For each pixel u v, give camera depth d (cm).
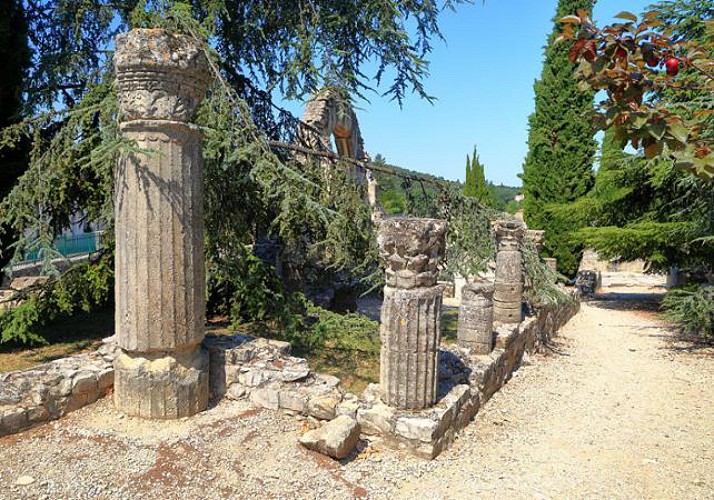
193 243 520
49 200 734
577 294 1496
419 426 482
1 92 775
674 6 1169
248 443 477
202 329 534
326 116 1347
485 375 678
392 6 841
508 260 942
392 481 445
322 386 554
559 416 659
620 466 518
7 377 487
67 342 805
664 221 1515
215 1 803
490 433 582
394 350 507
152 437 474
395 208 1655
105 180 711
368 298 1518
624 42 245
